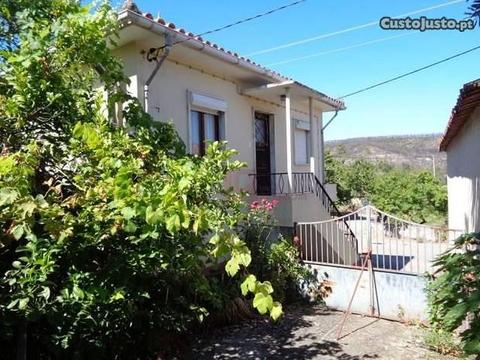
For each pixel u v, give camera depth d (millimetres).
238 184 8250
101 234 2648
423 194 16875
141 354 4211
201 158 3506
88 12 3367
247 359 4637
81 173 2861
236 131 8359
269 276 6617
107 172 2486
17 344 2996
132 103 3969
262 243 6848
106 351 3740
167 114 6668
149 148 2955
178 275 3746
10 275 2551
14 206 2064
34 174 2500
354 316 6152
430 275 5023
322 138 11805
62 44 3199
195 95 7176
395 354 4707
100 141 2660
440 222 15812
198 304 4957
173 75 6840
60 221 2373
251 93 8539
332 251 8109
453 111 5547
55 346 3102
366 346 4973
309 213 8055
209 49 6492
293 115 10484
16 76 2947
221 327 5621
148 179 2346
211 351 4859
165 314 3998
